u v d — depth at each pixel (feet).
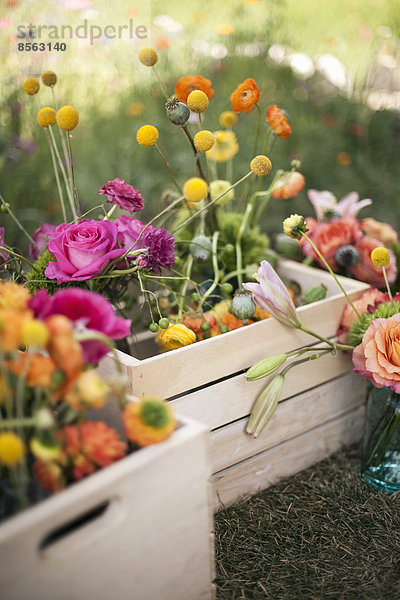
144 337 4.46
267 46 10.09
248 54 9.96
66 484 2.60
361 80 10.36
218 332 4.04
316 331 4.21
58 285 3.78
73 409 2.49
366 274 4.74
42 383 2.35
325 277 4.66
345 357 4.41
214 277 4.60
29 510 2.22
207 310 4.48
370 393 4.13
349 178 8.78
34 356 2.51
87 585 2.42
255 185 7.84
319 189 8.49
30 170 6.64
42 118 4.05
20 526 2.15
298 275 4.85
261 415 3.84
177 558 2.77
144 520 2.56
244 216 4.67
